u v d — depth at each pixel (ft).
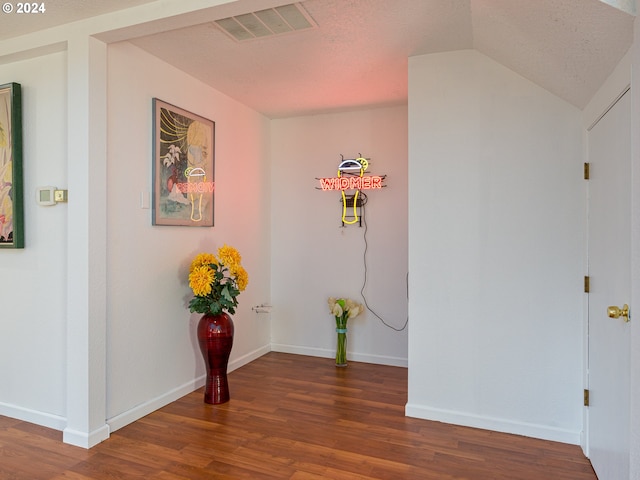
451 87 8.88
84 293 7.70
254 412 9.28
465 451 7.65
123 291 8.62
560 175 8.14
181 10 6.92
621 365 5.80
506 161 8.50
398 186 12.91
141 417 8.96
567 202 8.11
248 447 7.69
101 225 7.93
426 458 7.37
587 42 5.68
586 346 7.80
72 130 7.79
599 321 7.01
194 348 10.71
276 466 7.05
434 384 9.01
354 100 12.34
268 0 6.51
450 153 8.89
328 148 13.73
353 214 13.42
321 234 13.85
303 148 14.05
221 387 9.82
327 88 11.32
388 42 8.52
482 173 8.67
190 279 9.53
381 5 7.14
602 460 6.64
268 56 9.28
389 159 13.00
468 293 8.77
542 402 8.27
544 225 8.25
